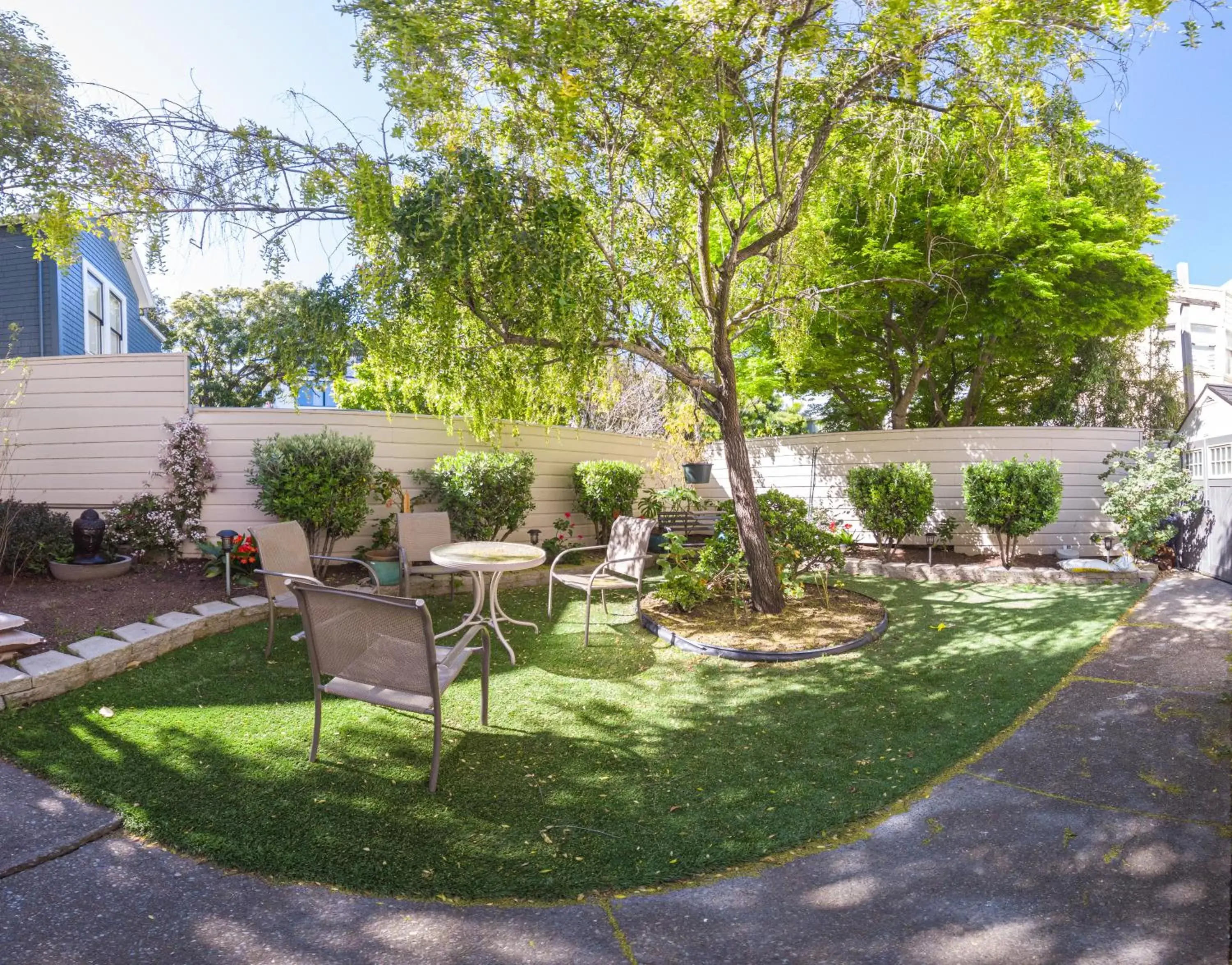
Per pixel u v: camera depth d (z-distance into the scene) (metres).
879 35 4.73
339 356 5.16
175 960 1.99
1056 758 3.36
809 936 2.15
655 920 2.22
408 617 2.99
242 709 3.90
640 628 5.95
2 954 2.00
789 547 6.49
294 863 2.47
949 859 2.56
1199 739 3.49
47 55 6.01
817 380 13.63
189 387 7.07
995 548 8.96
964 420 13.31
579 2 4.12
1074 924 2.18
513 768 3.30
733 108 5.23
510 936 2.13
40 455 7.04
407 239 4.49
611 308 5.47
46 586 5.84
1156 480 7.55
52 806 2.79
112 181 5.27
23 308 10.52
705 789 3.11
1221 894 2.31
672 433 8.29
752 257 6.26
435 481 7.74
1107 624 5.70
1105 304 9.96
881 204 7.02
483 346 5.70
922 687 4.39
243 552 6.34
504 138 5.04
